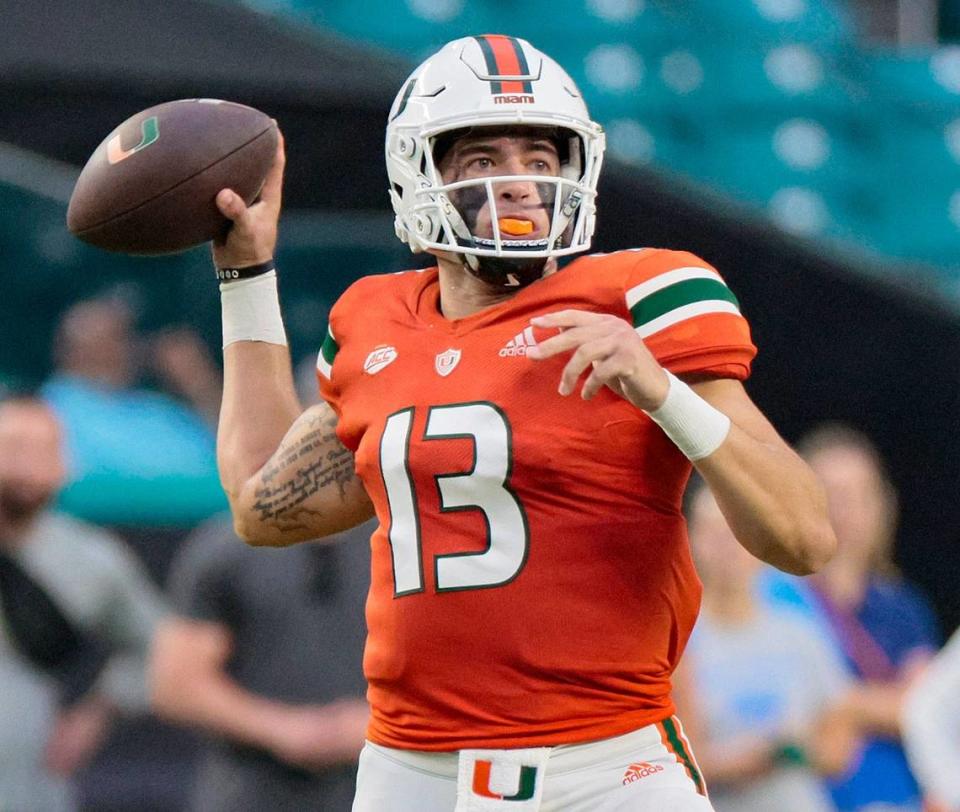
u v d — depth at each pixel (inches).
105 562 704.4
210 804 647.8
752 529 340.2
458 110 370.0
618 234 860.6
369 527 657.0
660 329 354.6
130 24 836.0
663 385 329.1
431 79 378.9
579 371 326.0
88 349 882.8
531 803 351.3
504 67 372.8
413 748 362.6
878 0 1658.5
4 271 873.5
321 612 644.1
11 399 684.1
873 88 1531.7
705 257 871.7
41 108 837.8
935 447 900.0
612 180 855.1
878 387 892.6
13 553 687.1
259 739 634.8
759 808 625.9
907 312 892.0
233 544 650.2
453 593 352.8
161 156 407.5
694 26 1498.5
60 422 767.1
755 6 1530.5
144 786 796.0
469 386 359.3
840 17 1592.0
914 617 738.2
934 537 900.6
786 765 629.9
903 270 946.7
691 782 360.5
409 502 361.1
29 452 679.7
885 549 770.2
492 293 379.9
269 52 839.1
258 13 842.8
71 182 862.5
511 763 351.9
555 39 1457.9
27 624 682.2
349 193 852.0
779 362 888.3
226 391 430.3
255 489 411.8
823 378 890.1
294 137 843.4
